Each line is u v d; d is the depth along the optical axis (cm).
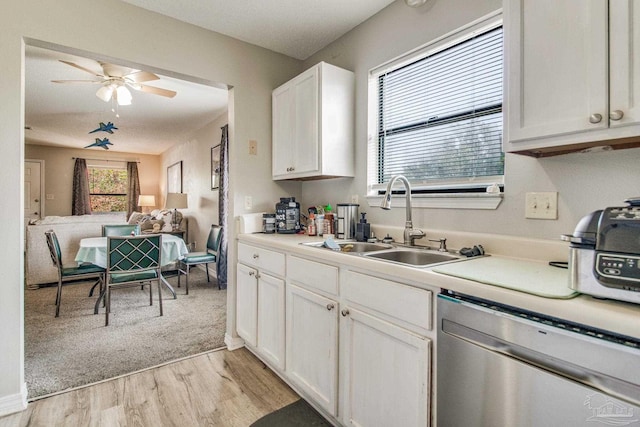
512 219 153
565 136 109
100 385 201
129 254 307
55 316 320
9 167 173
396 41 210
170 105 435
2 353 172
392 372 129
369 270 140
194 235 598
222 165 445
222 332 283
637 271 77
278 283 200
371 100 228
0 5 171
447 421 111
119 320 311
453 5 179
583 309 80
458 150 183
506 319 95
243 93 258
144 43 214
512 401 93
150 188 853
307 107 232
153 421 169
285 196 282
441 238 179
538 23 114
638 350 72
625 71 95
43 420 169
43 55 291
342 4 213
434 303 116
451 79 186
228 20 229
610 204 124
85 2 194
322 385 166
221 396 191
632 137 97
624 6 95
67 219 450
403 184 209
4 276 173
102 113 475
